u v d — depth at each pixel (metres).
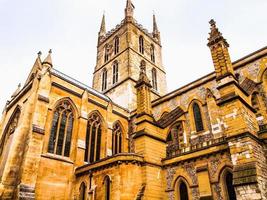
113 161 24.08
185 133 32.16
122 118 41.22
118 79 52.88
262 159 18.47
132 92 48.47
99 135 36.69
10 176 25.55
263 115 25.83
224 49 22.97
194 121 32.34
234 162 18.11
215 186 20.47
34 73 34.94
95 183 25.56
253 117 21.28
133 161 23.78
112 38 62.62
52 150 29.22
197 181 21.83
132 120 41.41
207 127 30.09
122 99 48.38
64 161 29.19
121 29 60.56
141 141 26.11
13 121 34.53
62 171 28.52
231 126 19.28
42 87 30.25
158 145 27.12
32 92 30.44
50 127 29.69
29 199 23.95
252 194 15.78
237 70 30.36
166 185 24.47
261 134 20.03
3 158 32.22
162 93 57.78
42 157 27.31
